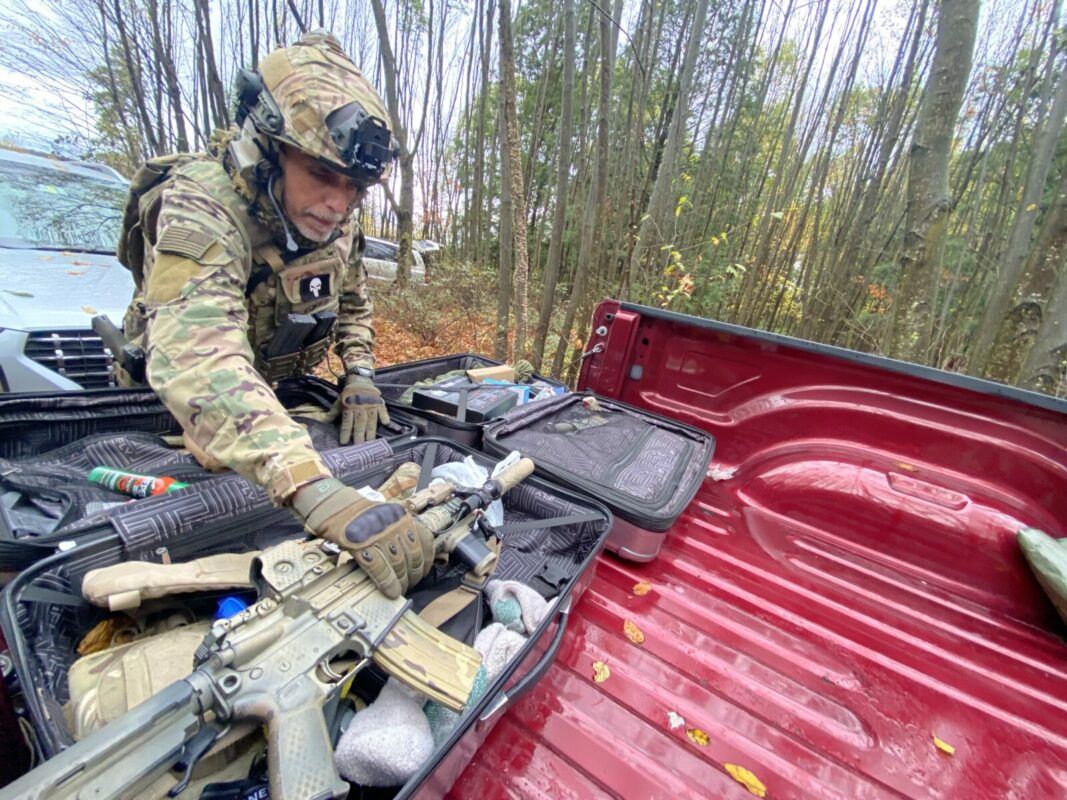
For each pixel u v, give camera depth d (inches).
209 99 239.1
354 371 65.7
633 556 59.6
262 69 42.3
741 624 55.6
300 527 47.8
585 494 58.9
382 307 271.4
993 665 54.3
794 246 277.1
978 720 47.6
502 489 44.9
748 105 323.6
